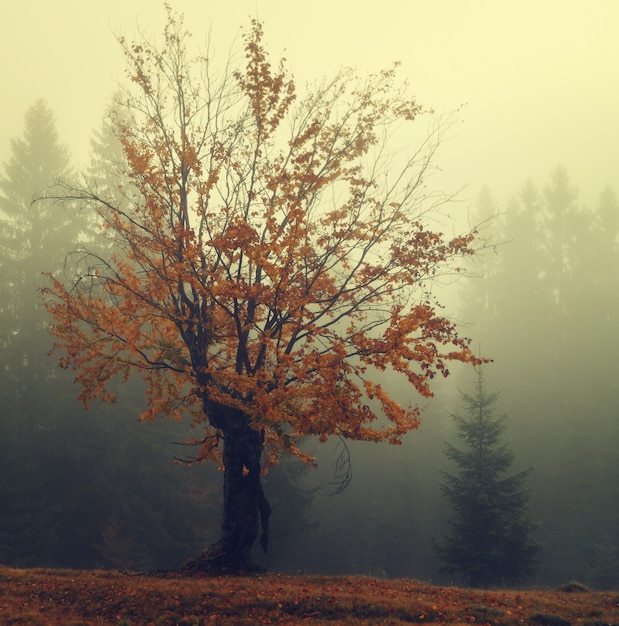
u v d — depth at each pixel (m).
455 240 15.37
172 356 15.81
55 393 35.31
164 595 12.58
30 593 12.95
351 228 16.16
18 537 29.06
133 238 16.45
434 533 43.78
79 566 31.23
